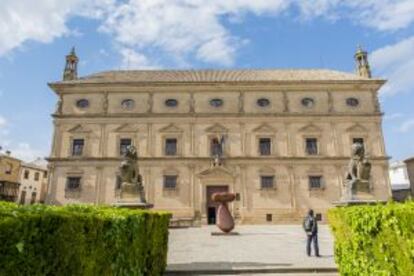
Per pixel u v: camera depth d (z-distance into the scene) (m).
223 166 43.81
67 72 48.88
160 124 45.56
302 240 22.78
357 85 46.47
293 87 46.91
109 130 45.09
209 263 13.85
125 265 7.44
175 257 15.53
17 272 3.62
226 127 45.47
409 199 7.58
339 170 43.69
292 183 43.47
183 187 43.28
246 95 46.97
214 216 42.81
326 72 51.81
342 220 9.05
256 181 43.59
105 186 42.94
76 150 44.47
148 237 9.70
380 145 44.41
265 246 19.55
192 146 44.72
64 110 45.78
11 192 63.72
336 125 45.38
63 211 5.18
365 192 17.19
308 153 44.62
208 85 46.81
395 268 6.27
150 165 43.97
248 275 12.30
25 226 3.78
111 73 51.59
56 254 4.43
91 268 5.54
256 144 44.91
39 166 74.75
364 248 7.56
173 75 50.81
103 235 6.17
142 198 18.73
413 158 54.88
